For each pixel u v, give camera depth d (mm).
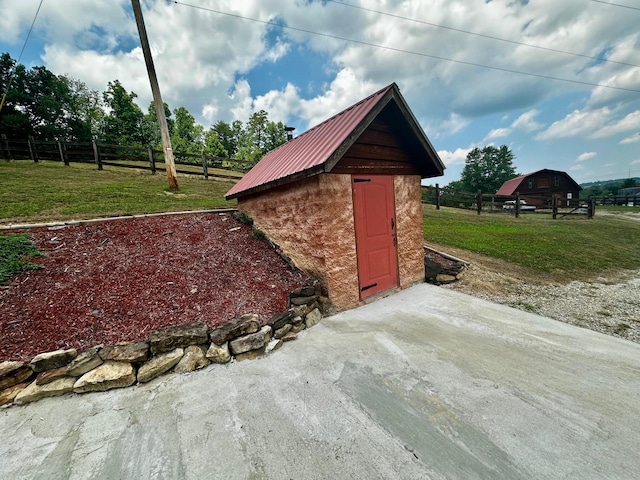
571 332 3494
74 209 5910
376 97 4137
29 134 22688
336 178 4027
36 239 4211
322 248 3947
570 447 1801
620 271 6547
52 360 2385
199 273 4004
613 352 2994
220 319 3182
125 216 5523
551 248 7941
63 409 2209
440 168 5215
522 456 1740
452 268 5641
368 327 3631
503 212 16281
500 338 3305
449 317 3910
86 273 3621
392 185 4883
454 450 1792
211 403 2285
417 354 2959
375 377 2590
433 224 10719
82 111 34312
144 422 2088
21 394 2229
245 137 47094
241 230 5570
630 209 24422
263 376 2643
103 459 1774
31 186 7816
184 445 1876
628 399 2248
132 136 34094
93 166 13062
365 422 2051
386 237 4809
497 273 5922
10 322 2721
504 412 2113
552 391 2352
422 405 2211
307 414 2145
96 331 2775
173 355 2686
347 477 1623
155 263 4062
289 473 1657
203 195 9055
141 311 3125
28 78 25281
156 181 10805
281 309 3549
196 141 43062
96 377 2395
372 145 4512
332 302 4035
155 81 8727
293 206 4441
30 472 1687
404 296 4793
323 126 5062
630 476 1604
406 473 1640
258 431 1987
